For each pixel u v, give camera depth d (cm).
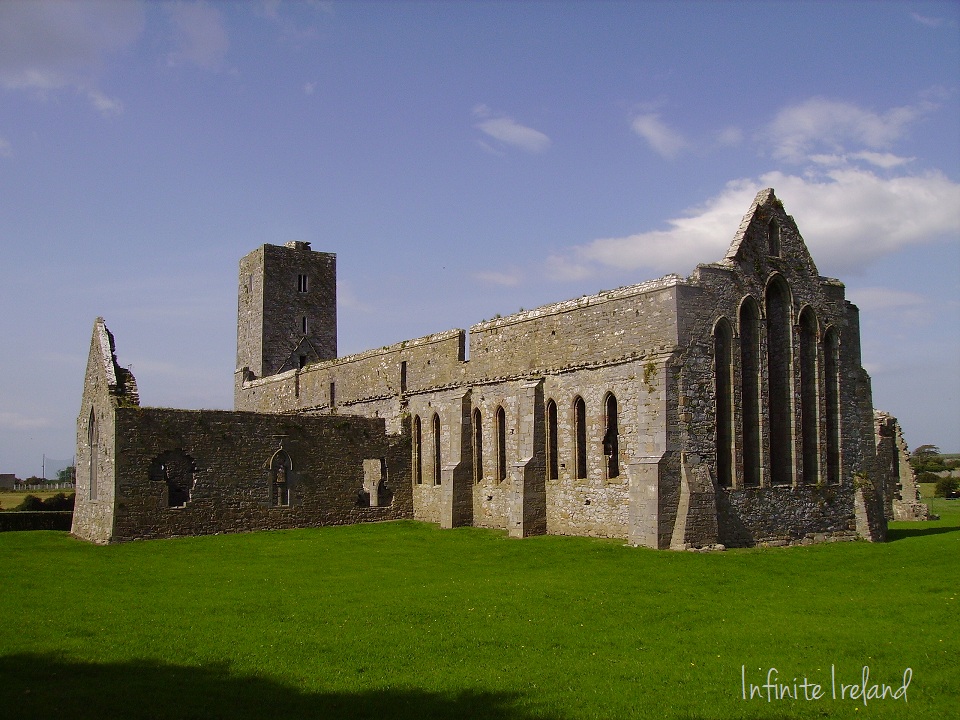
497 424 5103
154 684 1930
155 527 4838
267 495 5272
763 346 4275
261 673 2017
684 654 2167
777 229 4453
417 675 2005
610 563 3509
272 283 8512
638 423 4062
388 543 4503
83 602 2859
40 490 12300
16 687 1909
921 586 2983
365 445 5725
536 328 4803
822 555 3709
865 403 4700
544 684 1936
